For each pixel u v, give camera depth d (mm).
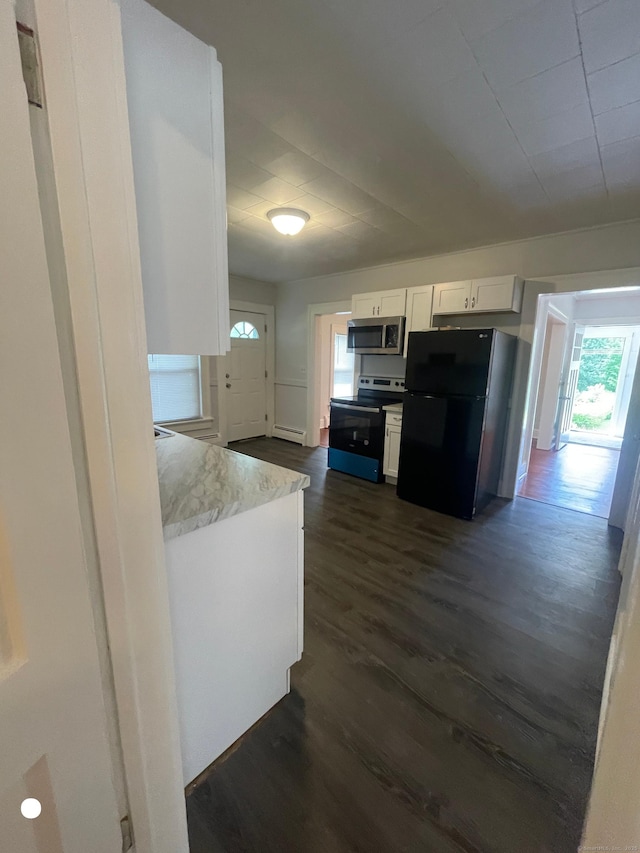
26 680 528
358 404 4086
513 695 1511
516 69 1438
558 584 2260
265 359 5895
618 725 560
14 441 496
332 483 3996
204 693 1176
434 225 3029
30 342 508
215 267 858
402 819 1105
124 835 777
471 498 3111
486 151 1986
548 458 5184
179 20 1255
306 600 2080
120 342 659
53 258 555
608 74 1444
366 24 1267
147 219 734
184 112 763
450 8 1198
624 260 2898
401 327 3867
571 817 1110
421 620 1936
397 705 1465
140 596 755
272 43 1349
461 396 3070
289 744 1313
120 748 750
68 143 553
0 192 458
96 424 636
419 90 1566
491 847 1044
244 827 1087
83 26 554
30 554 525
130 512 714
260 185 2393
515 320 3467
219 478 1355
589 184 2299
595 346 6848
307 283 5336
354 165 2146
